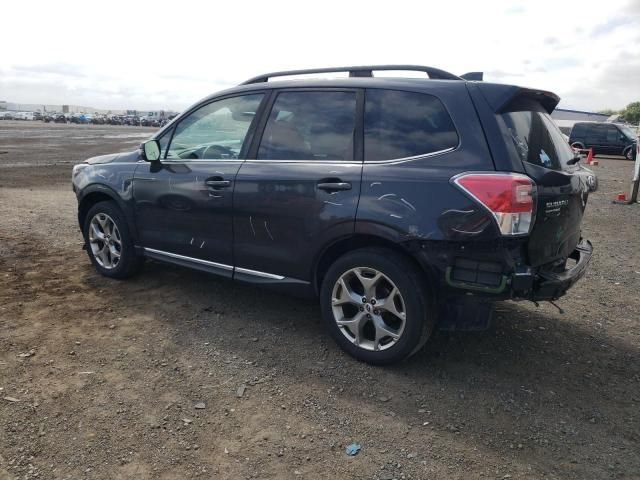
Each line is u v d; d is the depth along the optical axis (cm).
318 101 394
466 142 328
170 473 260
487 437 295
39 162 1828
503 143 320
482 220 312
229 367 363
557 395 340
